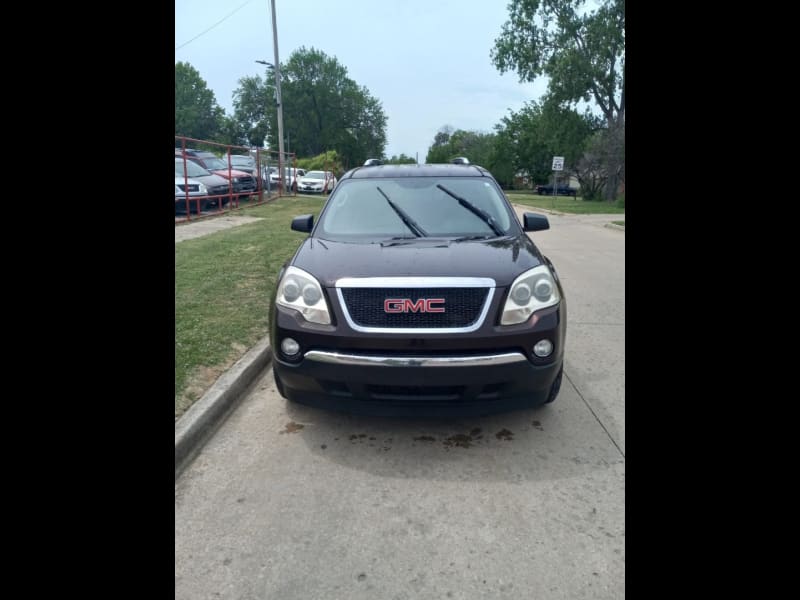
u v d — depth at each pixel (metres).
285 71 79.56
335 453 3.40
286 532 2.68
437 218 4.33
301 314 3.37
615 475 3.13
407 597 2.27
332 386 3.34
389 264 3.45
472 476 3.14
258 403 4.11
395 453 3.40
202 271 7.75
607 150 34.94
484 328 3.19
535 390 3.34
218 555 2.51
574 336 5.78
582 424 3.74
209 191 15.98
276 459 3.33
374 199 4.55
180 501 2.91
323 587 2.33
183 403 3.70
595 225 18.97
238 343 4.94
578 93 33.25
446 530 2.69
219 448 3.46
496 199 4.61
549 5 33.88
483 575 2.39
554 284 3.51
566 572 2.40
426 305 3.20
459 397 3.21
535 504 2.88
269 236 11.16
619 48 32.19
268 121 79.56
